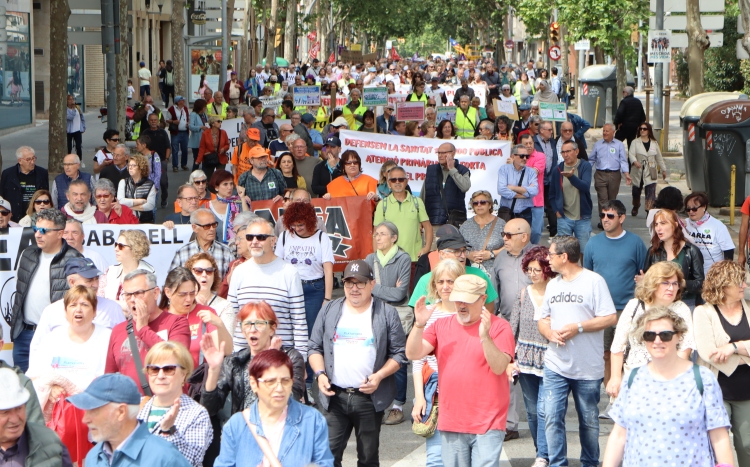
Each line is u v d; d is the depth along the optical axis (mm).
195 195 11703
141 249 9188
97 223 11711
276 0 67438
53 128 22922
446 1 122250
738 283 7410
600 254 9586
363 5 95625
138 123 25297
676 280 7703
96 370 7371
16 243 10508
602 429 9320
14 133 33969
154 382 6156
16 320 9234
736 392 7449
